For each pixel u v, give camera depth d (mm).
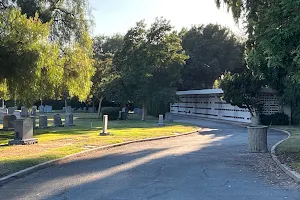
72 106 64375
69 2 21141
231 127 29281
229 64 57750
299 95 27719
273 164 10523
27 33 14008
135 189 7301
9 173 8812
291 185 7750
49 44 15336
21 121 15047
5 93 19094
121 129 24094
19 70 13617
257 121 30844
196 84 58594
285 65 9352
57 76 16422
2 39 13586
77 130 23328
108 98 36469
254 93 30328
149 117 43844
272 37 8672
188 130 24016
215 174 8977
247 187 7527
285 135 21562
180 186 7586
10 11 14547
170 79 36625
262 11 10562
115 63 38219
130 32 35906
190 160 11305
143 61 34812
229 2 13352
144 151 13641
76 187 7543
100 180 8250
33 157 10984
